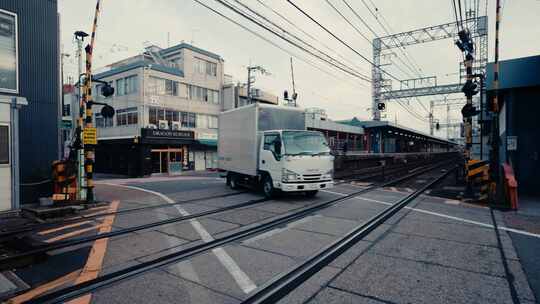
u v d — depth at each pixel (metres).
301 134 10.43
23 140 9.84
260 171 11.13
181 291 3.75
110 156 30.41
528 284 3.85
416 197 10.98
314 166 10.08
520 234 6.14
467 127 11.19
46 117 10.41
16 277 4.27
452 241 5.68
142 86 27.56
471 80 11.24
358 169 26.41
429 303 3.39
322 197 10.95
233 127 13.09
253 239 5.85
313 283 3.93
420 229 6.55
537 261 4.66
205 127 33.25
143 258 4.90
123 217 7.89
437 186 14.51
